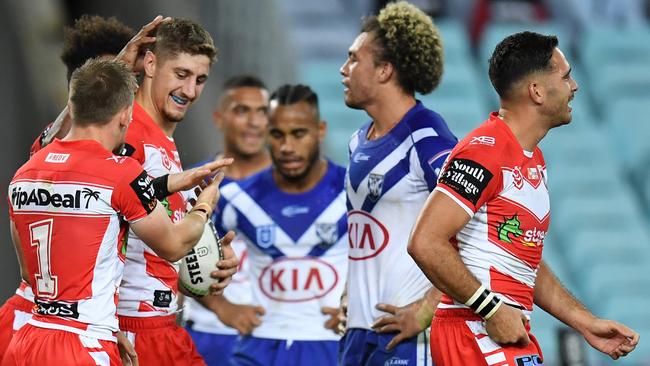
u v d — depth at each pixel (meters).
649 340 41.69
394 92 17.86
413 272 17.48
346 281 19.55
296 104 21.03
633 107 52.19
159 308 16.97
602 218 47.38
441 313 15.62
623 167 50.97
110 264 15.00
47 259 14.81
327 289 21.45
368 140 18.17
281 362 21.38
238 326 21.39
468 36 54.62
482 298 14.76
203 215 15.68
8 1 33.31
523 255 15.28
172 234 15.13
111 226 14.84
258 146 24.28
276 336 21.47
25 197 14.94
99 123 15.02
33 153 17.19
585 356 21.75
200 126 35.41
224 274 17.41
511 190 15.04
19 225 15.08
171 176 15.09
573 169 49.41
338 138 47.94
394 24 17.70
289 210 21.52
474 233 15.20
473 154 14.87
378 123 18.08
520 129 15.29
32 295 17.14
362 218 17.91
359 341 18.03
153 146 16.59
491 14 55.47
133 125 16.50
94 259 14.78
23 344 14.92
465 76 51.78
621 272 45.16
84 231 14.71
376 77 17.80
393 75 17.80
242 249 23.98
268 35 37.56
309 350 21.39
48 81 33.91
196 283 17.36
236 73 36.78
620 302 43.97
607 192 48.62
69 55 18.08
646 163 50.41
